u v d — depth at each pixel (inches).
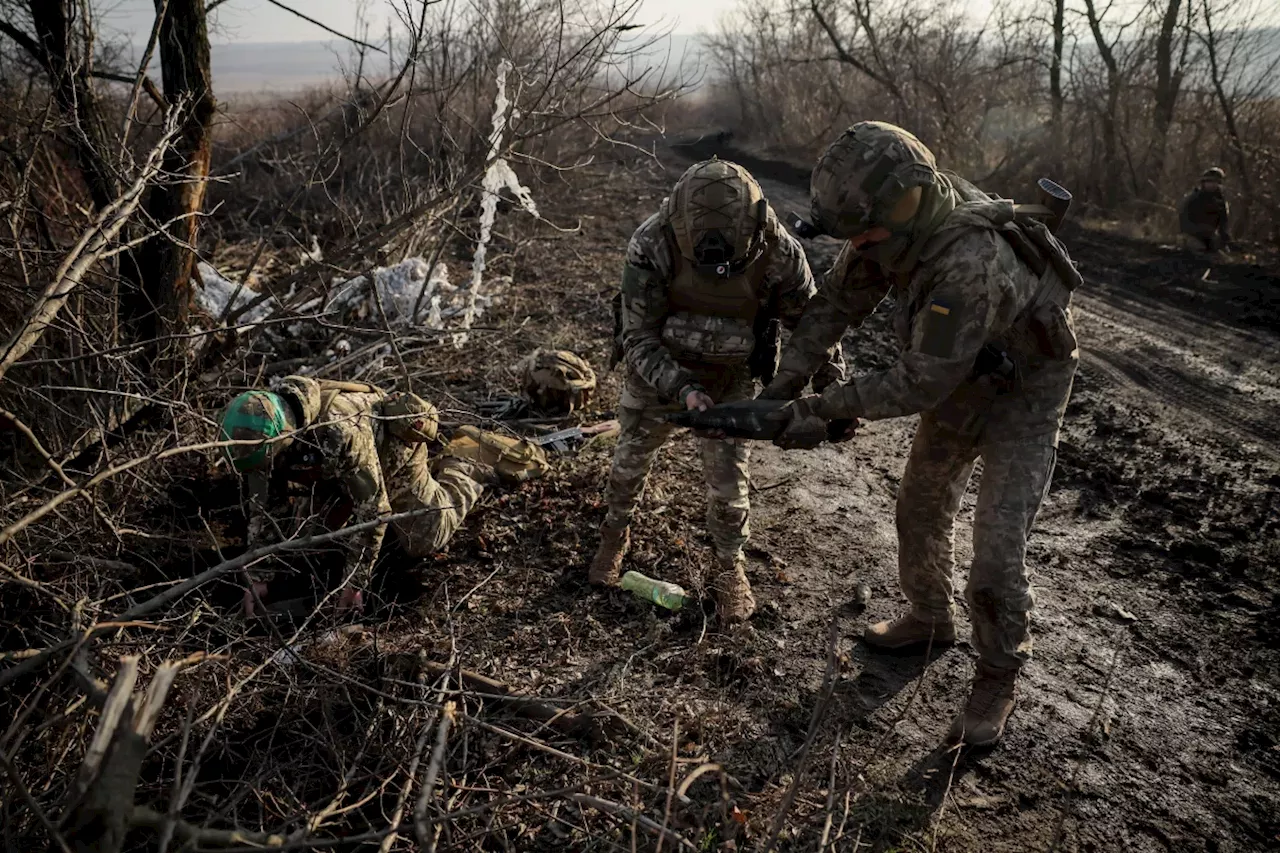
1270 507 165.0
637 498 134.5
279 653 100.0
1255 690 118.8
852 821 95.7
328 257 184.5
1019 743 108.9
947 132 567.2
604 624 129.5
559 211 439.5
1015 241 90.6
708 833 92.0
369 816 94.0
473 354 233.9
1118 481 178.2
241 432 110.8
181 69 163.6
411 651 118.9
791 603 135.9
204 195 173.3
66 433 144.3
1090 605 138.0
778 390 109.5
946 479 109.3
